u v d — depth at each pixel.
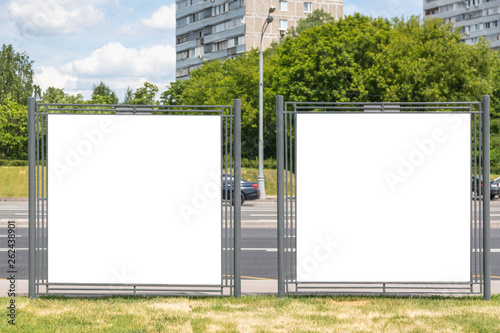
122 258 7.49
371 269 7.50
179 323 6.21
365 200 7.49
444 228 7.47
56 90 74.06
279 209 7.58
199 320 6.33
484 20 110.94
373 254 7.50
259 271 10.40
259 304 7.18
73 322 6.25
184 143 7.47
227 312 6.74
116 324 6.16
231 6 89.69
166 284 7.48
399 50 39.38
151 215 7.47
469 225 7.46
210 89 55.72
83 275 7.48
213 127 7.47
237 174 7.54
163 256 7.49
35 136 7.56
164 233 7.49
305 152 7.50
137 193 7.46
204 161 7.47
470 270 7.48
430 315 6.59
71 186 7.44
